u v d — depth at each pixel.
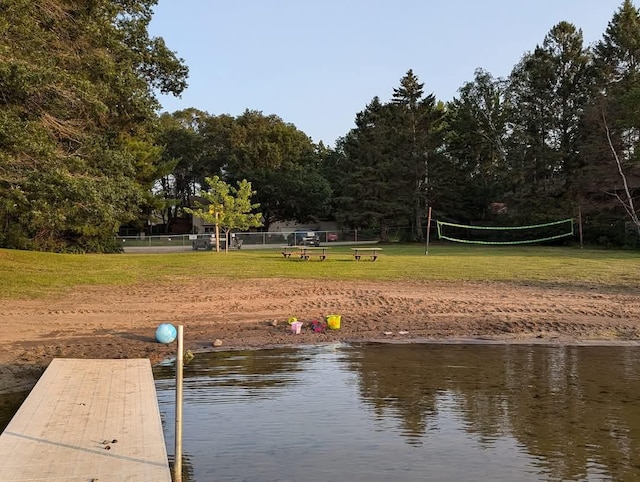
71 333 11.05
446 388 7.43
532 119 48.50
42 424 5.55
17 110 14.67
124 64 20.48
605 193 42.84
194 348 10.09
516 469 4.84
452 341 10.59
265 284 17.64
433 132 52.81
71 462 4.67
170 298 15.03
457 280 18.48
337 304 14.20
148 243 47.19
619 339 10.73
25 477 4.38
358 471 4.79
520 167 47.47
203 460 5.04
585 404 6.70
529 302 14.33
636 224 37.47
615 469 4.84
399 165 51.75
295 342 10.53
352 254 30.70
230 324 12.05
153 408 6.07
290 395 7.11
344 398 6.97
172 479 4.61
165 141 70.62
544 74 47.62
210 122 73.75
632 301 14.43
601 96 41.38
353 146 55.25
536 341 10.58
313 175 65.44
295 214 66.50
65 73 15.41
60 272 19.27
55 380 7.12
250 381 7.82
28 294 15.33
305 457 5.10
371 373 8.24
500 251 34.41
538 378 7.94
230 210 35.88
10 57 13.72
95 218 18.84
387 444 5.42
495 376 8.05
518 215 45.66
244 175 63.91
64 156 16.69
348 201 52.28
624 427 5.89
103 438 5.21
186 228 75.88
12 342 10.23
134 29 24.08
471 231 53.03
